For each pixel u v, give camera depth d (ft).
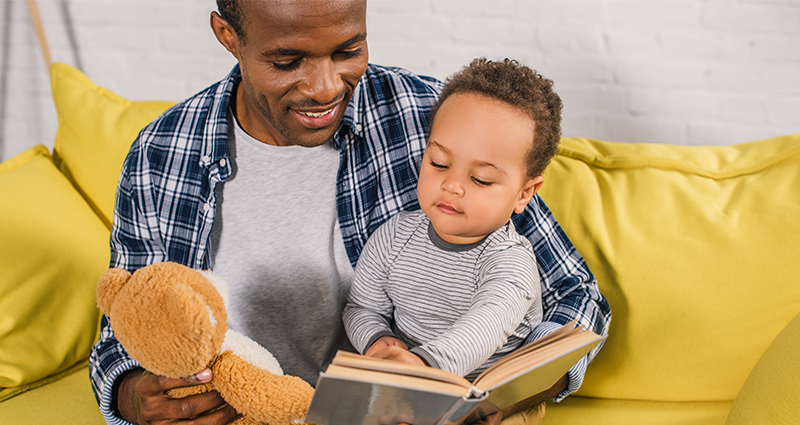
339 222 2.85
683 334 2.89
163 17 5.12
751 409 2.25
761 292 2.81
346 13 2.05
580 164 3.31
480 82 2.31
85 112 3.95
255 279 2.85
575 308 2.66
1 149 5.65
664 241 2.98
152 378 2.01
